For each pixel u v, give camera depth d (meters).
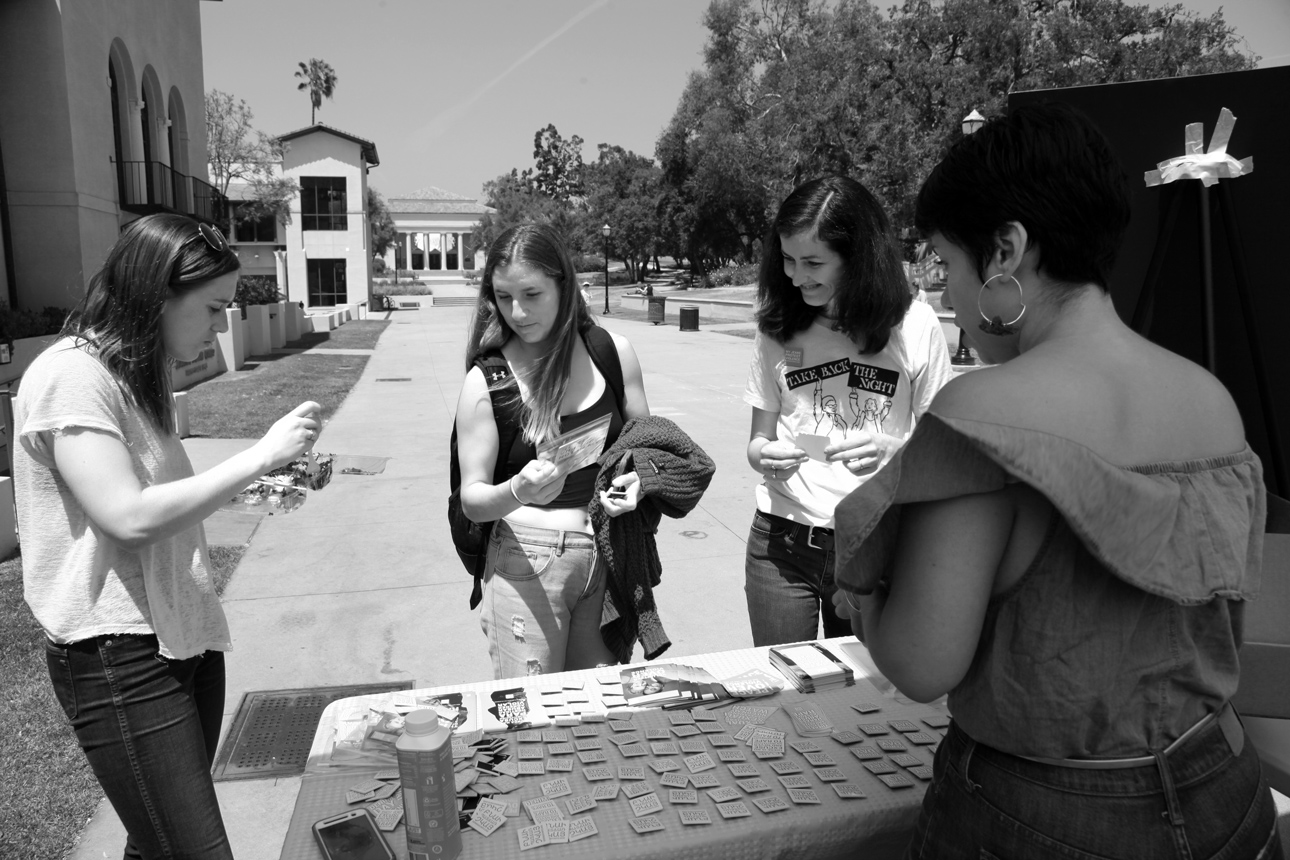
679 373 14.42
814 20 38.91
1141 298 2.43
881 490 0.99
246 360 17.22
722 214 50.44
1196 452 1.00
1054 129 1.02
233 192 35.56
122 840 2.63
